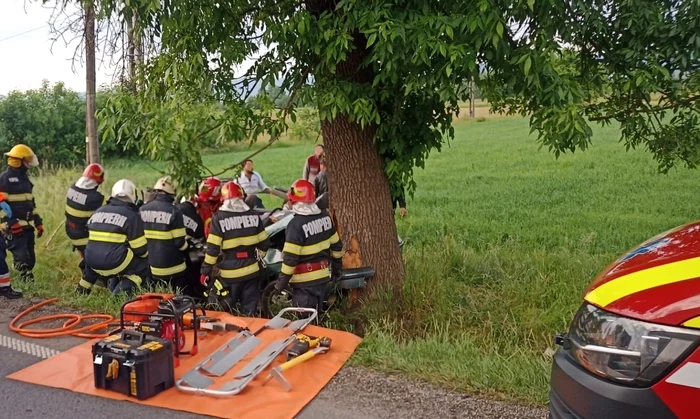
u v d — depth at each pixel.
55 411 3.96
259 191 10.02
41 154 27.64
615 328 2.46
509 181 16.41
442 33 4.45
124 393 4.15
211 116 5.72
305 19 4.86
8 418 3.87
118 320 5.56
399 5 4.95
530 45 4.80
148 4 5.14
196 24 5.52
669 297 2.38
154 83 6.10
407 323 5.88
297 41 4.98
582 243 8.81
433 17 4.57
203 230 7.02
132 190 6.61
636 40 5.30
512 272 7.09
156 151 5.53
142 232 6.40
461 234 9.93
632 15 5.13
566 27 4.99
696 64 5.28
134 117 5.93
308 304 5.72
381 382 4.31
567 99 4.80
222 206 5.95
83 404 4.05
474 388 4.16
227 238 5.88
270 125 5.81
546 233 9.98
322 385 4.27
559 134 4.74
